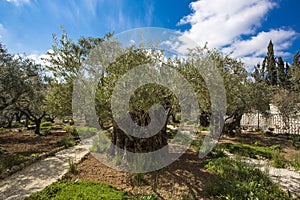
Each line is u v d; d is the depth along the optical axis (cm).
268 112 1227
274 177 498
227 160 561
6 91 786
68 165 566
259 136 1159
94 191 371
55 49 623
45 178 476
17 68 819
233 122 1170
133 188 404
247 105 1024
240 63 947
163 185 418
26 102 1050
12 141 974
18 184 443
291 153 731
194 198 365
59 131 1379
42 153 704
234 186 400
